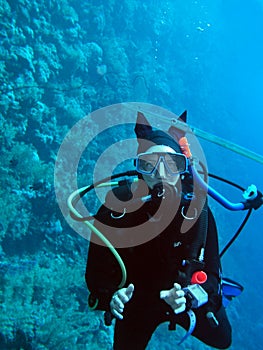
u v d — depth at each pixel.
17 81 9.98
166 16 19.77
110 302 1.81
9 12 10.30
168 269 1.96
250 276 21.11
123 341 2.32
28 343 5.96
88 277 2.07
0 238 7.84
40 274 7.50
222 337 2.31
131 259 2.02
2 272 7.10
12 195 8.22
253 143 28.25
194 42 22.59
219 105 26.39
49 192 8.86
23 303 6.85
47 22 12.02
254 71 29.58
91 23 14.29
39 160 9.56
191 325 1.85
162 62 20.33
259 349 15.64
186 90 22.02
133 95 15.01
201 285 2.00
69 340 6.64
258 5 27.45
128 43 17.12
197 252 1.94
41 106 10.39
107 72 14.55
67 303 7.53
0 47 9.88
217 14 26.28
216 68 26.41
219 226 21.27
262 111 29.89
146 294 2.07
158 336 11.08
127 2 16.06
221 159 24.11
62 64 12.20
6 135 9.09
